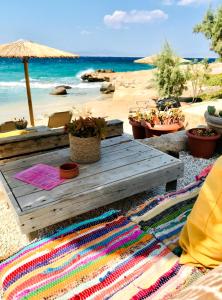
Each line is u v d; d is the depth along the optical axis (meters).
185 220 2.00
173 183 3.08
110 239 1.81
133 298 1.39
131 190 2.61
